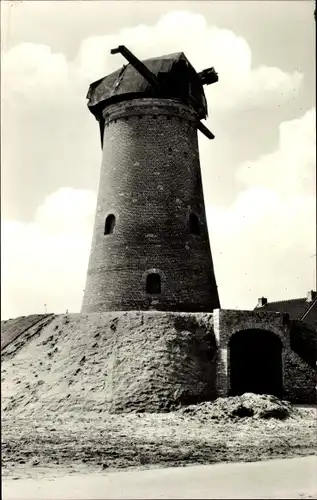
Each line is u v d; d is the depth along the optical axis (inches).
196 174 1376.7
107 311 1250.0
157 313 1127.0
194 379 1034.1
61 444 692.1
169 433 793.6
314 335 1250.6
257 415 915.4
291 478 500.7
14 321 1369.3
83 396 986.7
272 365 1197.1
